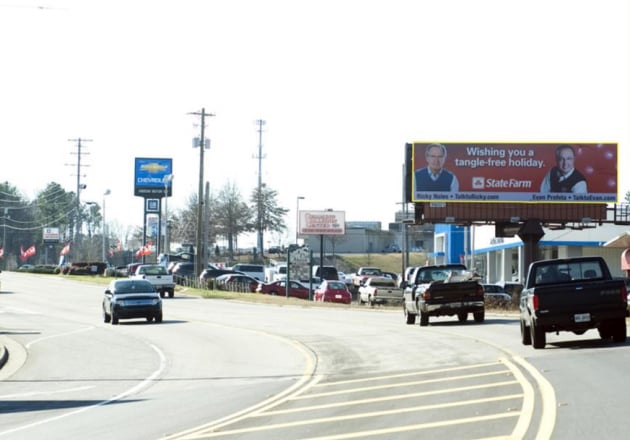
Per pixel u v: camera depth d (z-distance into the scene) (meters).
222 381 25.09
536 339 27.77
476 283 41.53
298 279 87.75
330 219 98.75
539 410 15.98
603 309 27.30
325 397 20.19
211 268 102.50
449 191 70.25
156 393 22.88
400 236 179.12
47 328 47.28
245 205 174.00
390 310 60.00
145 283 51.44
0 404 21.62
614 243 62.59
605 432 13.60
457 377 22.36
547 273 28.95
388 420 16.12
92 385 25.22
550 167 69.75
